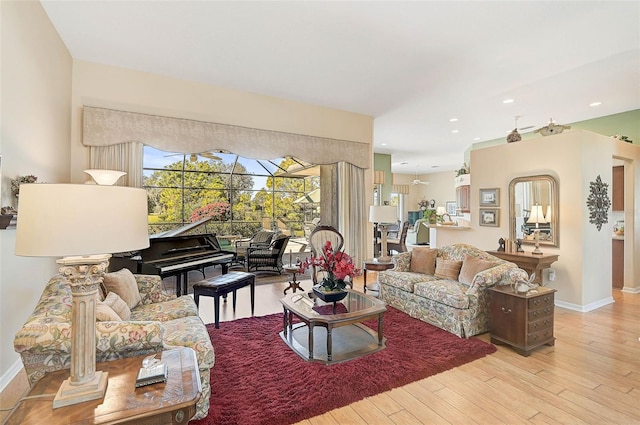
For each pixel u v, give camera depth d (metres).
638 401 2.13
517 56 3.72
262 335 3.20
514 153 4.82
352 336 3.18
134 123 4.09
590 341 3.10
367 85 4.62
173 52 3.70
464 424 1.91
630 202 5.02
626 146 4.87
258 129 4.96
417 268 4.27
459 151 9.55
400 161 11.45
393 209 4.95
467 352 2.83
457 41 3.40
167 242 4.48
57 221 1.13
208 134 4.55
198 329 2.20
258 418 1.94
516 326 2.85
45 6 2.86
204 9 2.90
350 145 5.83
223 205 7.95
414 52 3.66
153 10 2.92
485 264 3.46
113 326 1.66
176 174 7.39
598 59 3.77
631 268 5.01
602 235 4.36
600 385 2.32
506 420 1.94
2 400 2.11
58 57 3.34
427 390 2.27
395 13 2.94
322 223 6.37
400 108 5.64
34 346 1.52
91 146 3.88
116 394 1.30
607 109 5.53
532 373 2.50
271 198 8.59
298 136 5.30
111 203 1.22
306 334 3.23
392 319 3.67
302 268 3.48
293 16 3.00
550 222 4.38
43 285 2.99
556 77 4.28
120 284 2.58
